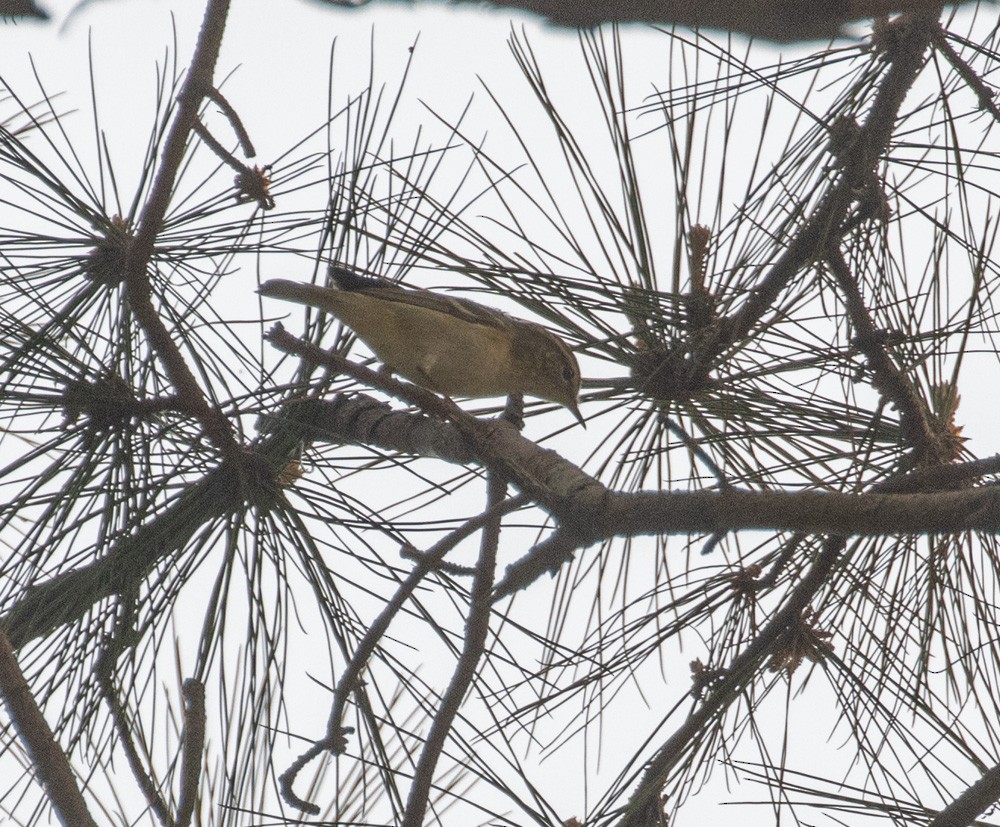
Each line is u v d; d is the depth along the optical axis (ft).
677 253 23.61
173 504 22.72
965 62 23.95
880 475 24.94
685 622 23.21
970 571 23.70
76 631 21.80
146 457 22.49
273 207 23.57
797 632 23.00
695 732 21.76
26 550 21.53
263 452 23.84
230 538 22.33
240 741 21.65
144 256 21.94
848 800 20.74
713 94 22.97
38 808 19.99
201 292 23.86
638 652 22.63
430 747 20.20
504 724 21.08
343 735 21.36
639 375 24.64
